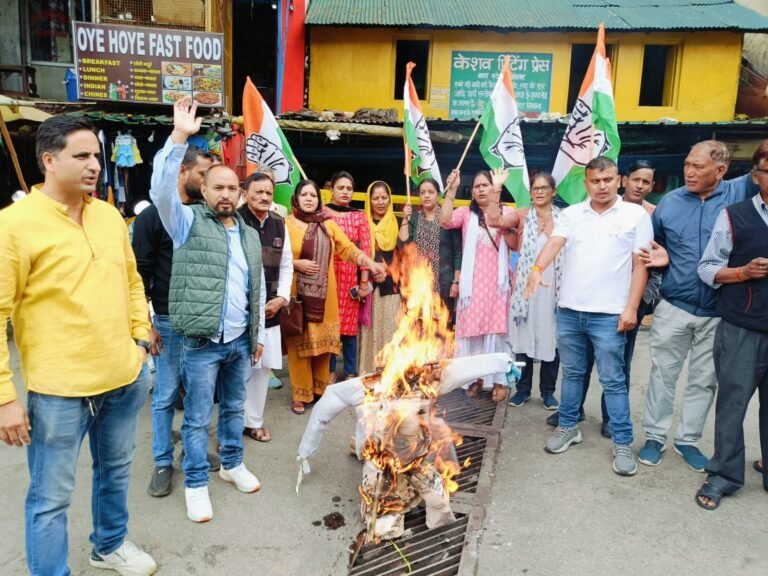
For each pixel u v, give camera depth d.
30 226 1.99
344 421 4.21
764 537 2.79
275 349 3.83
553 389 4.49
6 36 9.69
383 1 10.88
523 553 2.67
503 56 10.22
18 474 3.37
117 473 2.41
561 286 3.68
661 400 3.55
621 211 3.47
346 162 9.30
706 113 10.20
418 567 2.60
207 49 7.52
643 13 10.38
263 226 3.84
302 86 10.40
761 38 11.21
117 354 2.21
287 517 2.96
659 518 2.95
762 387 3.14
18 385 4.77
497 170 4.58
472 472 3.46
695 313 3.40
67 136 1.99
